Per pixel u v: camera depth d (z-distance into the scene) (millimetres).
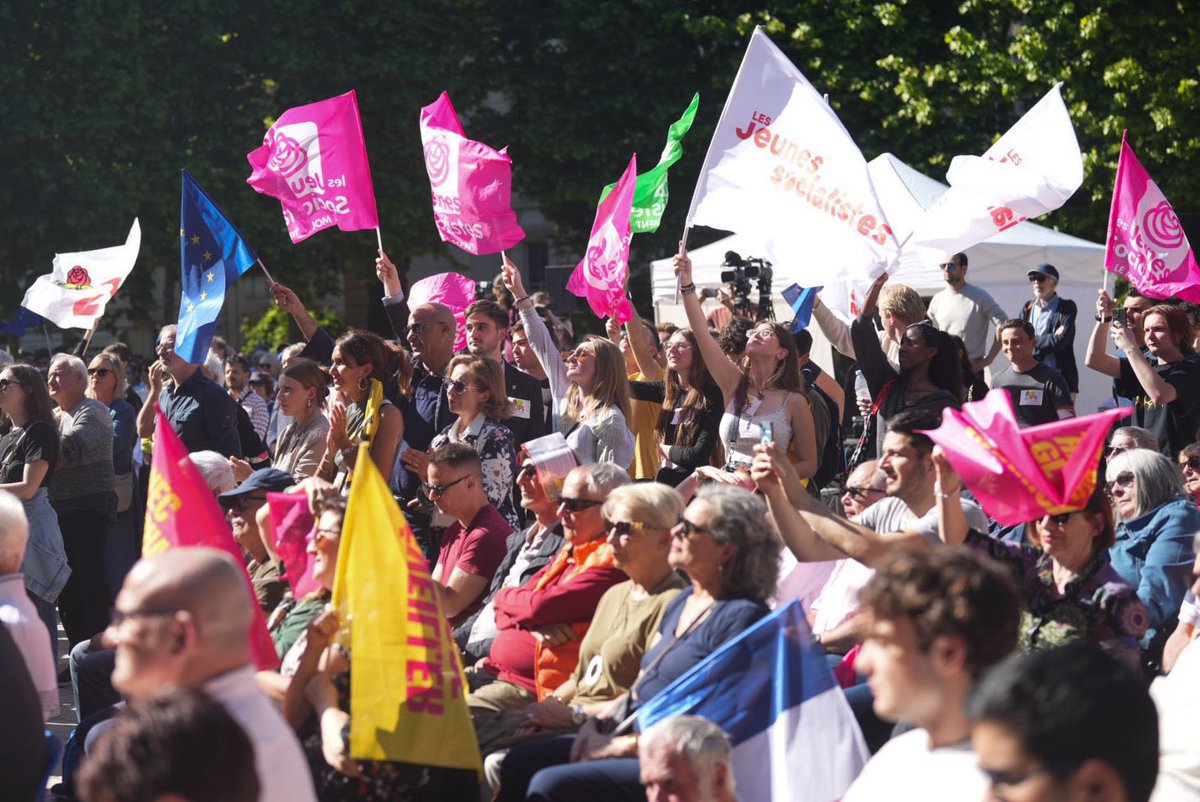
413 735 4250
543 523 6031
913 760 2953
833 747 4215
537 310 10273
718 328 10320
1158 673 5766
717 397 7195
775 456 4758
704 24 21484
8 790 4219
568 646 5340
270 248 21891
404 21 21953
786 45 21469
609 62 22312
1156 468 6027
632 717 4551
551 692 5293
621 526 4988
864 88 20781
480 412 7195
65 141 20484
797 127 6816
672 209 22250
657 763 3785
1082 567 4289
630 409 7332
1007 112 21109
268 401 14562
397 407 7801
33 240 20734
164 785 2430
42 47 20484
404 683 4262
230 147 21578
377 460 7262
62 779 6344
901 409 7027
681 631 4676
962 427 4270
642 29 22266
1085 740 2305
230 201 21438
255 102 22234
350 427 7426
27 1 20250
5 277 21188
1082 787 2314
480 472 6277
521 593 5477
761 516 4609
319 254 22406
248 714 3219
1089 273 14695
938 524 4863
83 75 20422
